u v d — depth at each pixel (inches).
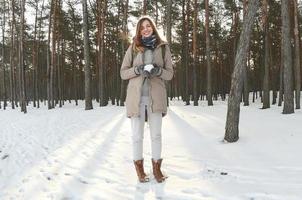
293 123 403.5
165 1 1143.6
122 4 1139.3
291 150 255.4
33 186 206.4
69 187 199.0
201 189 183.9
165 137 345.4
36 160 279.4
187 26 1123.3
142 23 205.8
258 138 305.3
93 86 1983.3
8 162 284.4
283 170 209.3
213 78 1856.5
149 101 201.6
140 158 204.1
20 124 595.5
